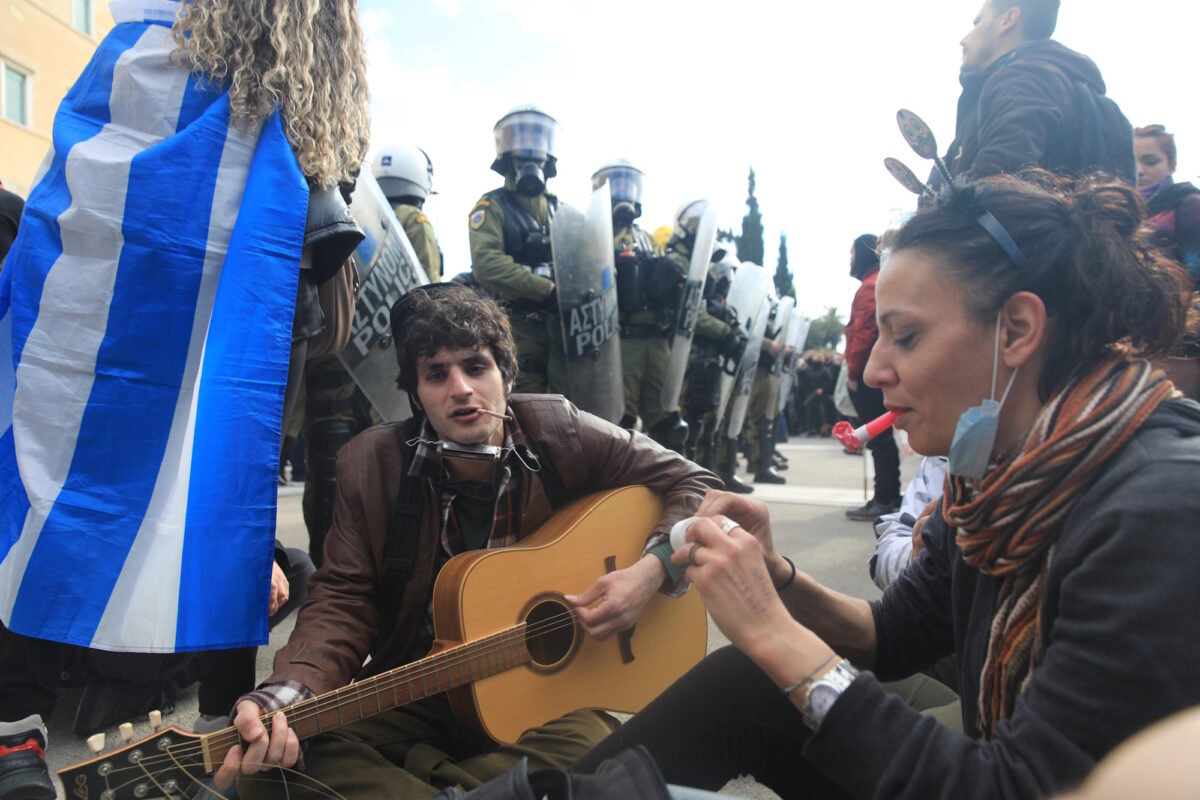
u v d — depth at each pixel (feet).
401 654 5.32
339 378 9.74
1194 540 2.26
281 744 4.00
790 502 21.50
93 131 5.40
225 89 5.65
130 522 4.88
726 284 23.59
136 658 6.53
